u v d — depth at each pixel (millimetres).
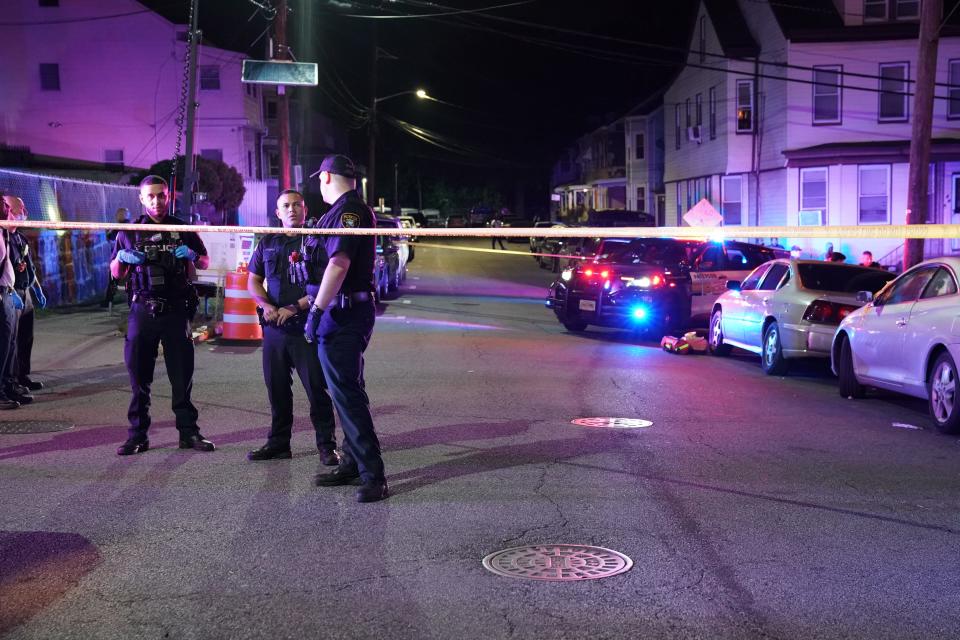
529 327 18875
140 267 7633
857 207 34344
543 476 7008
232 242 18031
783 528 5785
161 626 4285
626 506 6242
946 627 4305
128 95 46406
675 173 45125
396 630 4238
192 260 7750
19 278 10406
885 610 4500
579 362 13664
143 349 7688
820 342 12273
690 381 12047
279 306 7332
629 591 4719
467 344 15594
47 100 46250
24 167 38656
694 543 5492
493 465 7336
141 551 5316
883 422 9391
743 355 15297
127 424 8930
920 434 8781
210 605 4531
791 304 12586
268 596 4645
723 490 6660
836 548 5418
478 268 41312
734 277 18328
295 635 4188
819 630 4262
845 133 34531
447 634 4195
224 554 5262
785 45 34500
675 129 44969
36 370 12312
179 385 7816
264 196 42844
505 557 5223
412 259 44375
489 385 11320
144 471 7121
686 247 19031
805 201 34750
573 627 4277
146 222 7887
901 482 6930
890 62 34000
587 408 9898
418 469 7191
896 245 34438
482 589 4738
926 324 9234
